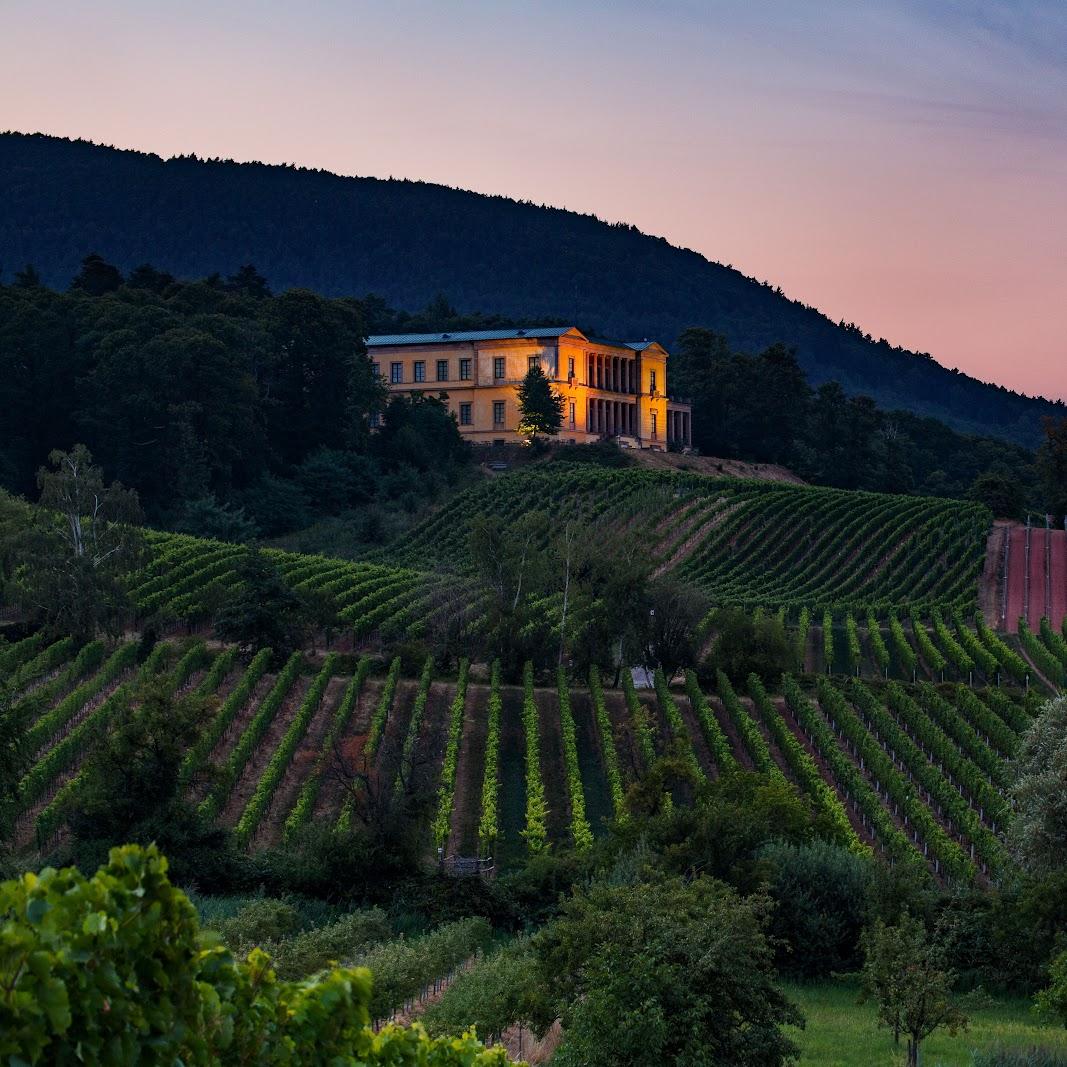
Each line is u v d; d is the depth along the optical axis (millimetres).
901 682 101875
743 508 162125
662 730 89812
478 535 111125
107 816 61594
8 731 57375
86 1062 10391
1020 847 55875
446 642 98312
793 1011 31281
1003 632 127312
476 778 78562
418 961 42281
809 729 87688
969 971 49656
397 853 59750
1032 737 64188
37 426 157125
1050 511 182000
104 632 96750
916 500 173875
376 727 79688
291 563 121500
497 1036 38156
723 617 103188
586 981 32125
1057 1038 39812
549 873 58938
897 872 51250
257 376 174375
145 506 149875
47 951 10180
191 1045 11219
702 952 29781
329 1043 12500
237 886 59438
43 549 95000
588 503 164125
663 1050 28891
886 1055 37281
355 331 186375
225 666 90125
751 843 53094
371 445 180750
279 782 75062
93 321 162375
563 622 104188
